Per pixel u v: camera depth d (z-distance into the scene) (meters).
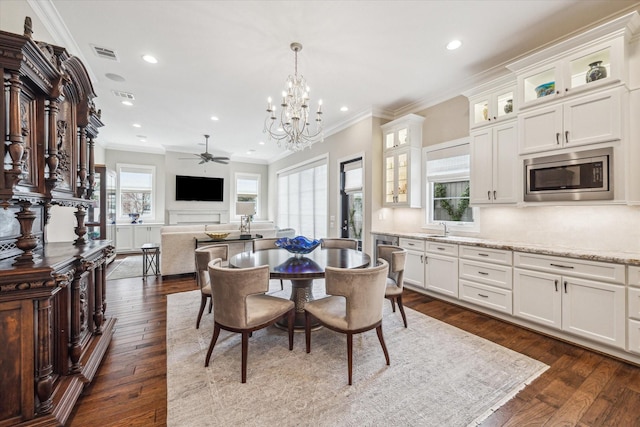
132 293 4.00
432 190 4.41
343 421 1.59
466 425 1.57
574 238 2.90
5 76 1.30
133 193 8.00
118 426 1.55
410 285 4.22
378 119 4.83
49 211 2.47
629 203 2.34
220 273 2.01
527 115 2.88
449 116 4.09
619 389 1.89
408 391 1.86
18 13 2.08
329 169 5.93
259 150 8.22
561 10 2.42
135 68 3.42
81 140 2.25
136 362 2.21
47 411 1.47
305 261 2.68
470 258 3.30
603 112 2.39
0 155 1.28
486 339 2.61
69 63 1.86
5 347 1.37
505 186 3.17
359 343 2.52
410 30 2.69
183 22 2.56
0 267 1.44
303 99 3.24
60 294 1.79
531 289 2.76
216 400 1.76
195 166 8.27
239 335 2.69
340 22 2.57
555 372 2.08
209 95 4.25
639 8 2.34
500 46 2.96
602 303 2.30
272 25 2.61
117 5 2.34
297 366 2.15
